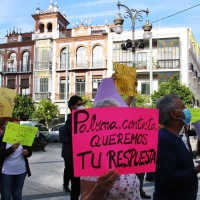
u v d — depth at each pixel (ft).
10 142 14.32
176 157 8.45
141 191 20.79
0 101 12.14
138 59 107.34
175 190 8.35
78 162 6.17
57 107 107.55
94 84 112.27
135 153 6.59
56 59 117.39
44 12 120.37
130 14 47.32
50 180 27.45
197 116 19.62
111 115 6.43
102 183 5.73
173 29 104.17
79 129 6.27
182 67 103.14
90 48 113.19
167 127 9.16
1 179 14.69
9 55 123.13
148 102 101.81
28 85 119.44
